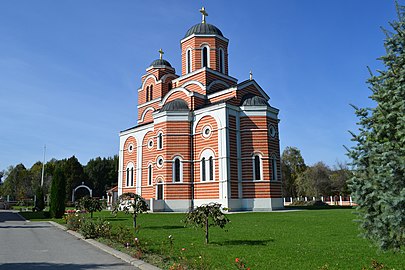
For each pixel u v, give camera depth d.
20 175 102.31
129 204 20.17
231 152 33.84
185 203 34.59
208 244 13.18
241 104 36.59
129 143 44.84
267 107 35.41
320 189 63.59
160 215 29.58
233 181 33.38
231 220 22.91
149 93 47.69
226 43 42.97
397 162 6.73
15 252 12.65
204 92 38.91
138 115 48.47
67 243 14.89
